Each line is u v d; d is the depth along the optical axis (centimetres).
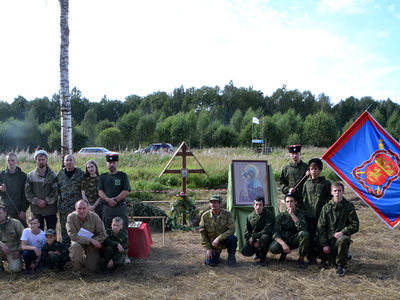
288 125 3966
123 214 596
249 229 581
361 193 579
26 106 7038
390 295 438
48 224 616
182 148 842
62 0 793
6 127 3444
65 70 797
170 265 564
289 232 569
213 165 1517
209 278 505
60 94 797
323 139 3888
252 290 460
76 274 521
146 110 7244
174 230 793
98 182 606
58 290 466
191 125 3819
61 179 609
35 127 3625
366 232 747
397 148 583
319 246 543
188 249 653
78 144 3656
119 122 4169
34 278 511
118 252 540
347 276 503
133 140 4019
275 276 508
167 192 1155
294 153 604
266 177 695
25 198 623
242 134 3684
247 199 678
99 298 439
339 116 7100
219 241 552
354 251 621
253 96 7631
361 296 436
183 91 7962
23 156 1925
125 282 491
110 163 598
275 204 682
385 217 567
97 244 525
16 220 561
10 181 610
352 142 603
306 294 445
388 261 567
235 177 688
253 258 596
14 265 534
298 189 601
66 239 605
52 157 1847
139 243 602
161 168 1527
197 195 1185
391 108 7400
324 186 564
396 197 569
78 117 7094
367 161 589
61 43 794
